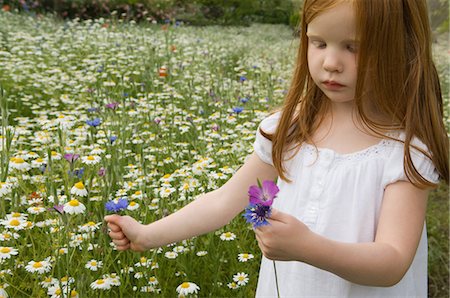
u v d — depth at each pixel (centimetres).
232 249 241
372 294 146
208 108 443
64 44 676
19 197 245
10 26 787
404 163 139
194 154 331
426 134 146
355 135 150
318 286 149
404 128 145
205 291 228
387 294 147
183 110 421
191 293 200
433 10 667
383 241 134
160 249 229
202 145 323
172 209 253
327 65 136
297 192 154
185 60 610
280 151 159
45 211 237
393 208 138
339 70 136
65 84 534
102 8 1038
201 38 834
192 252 225
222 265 247
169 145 338
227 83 541
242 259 228
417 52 145
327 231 145
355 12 131
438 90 157
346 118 152
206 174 278
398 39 138
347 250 127
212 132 345
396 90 142
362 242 141
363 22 132
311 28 139
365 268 127
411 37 145
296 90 159
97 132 351
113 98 457
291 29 1009
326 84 139
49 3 1027
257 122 373
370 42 134
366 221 143
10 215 222
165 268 235
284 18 1061
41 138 322
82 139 322
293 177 157
